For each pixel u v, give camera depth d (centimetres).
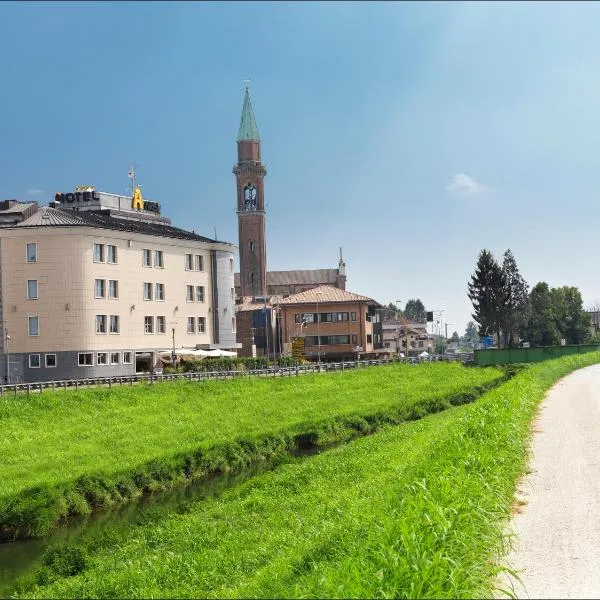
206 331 8238
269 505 2456
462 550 1090
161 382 5662
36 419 4325
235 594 1349
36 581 1981
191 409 5100
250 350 12350
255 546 1880
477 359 9481
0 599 1861
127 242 7144
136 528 2456
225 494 2861
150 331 7419
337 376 7288
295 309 11575
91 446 3775
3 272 6606
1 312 6594
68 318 6556
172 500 3105
